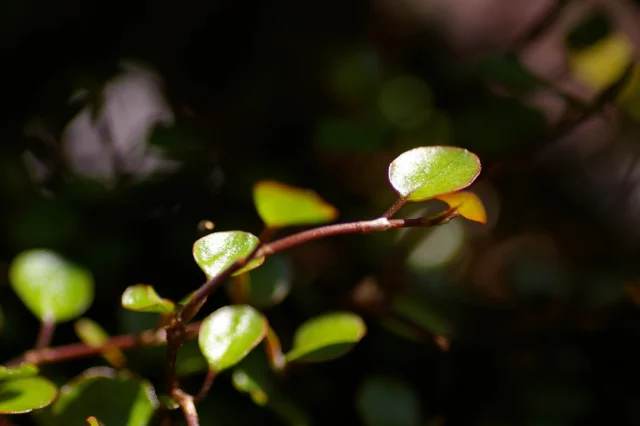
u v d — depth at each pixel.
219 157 0.32
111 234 0.30
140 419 0.24
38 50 0.35
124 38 0.37
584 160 0.47
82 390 0.24
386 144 0.30
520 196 0.42
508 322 0.30
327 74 0.37
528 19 0.55
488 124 0.30
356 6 0.46
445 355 0.29
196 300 0.22
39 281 0.26
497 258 0.41
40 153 0.33
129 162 0.32
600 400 0.29
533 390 0.29
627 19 0.42
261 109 0.38
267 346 0.25
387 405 0.26
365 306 0.27
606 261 0.37
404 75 0.35
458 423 0.28
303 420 0.25
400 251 0.30
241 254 0.23
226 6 0.39
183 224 0.30
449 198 0.23
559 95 0.29
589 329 0.29
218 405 0.26
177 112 0.39
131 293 0.23
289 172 0.33
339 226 0.23
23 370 0.23
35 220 0.29
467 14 0.54
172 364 0.23
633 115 0.43
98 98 0.33
